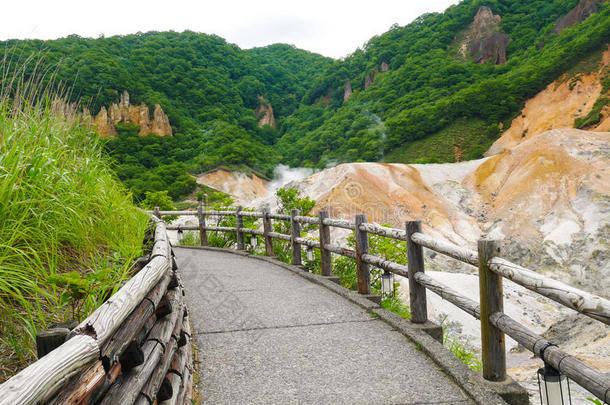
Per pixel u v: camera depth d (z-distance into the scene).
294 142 169.25
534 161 66.75
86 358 1.16
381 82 159.75
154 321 2.20
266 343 4.00
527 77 118.94
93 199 3.45
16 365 1.82
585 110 102.12
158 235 3.69
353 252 5.86
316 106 187.38
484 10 162.75
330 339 4.07
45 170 2.79
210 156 124.25
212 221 14.77
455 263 42.38
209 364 3.54
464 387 2.97
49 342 1.25
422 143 117.00
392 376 3.24
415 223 4.30
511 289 27.59
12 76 3.14
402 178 68.00
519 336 2.62
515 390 2.87
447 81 137.12
